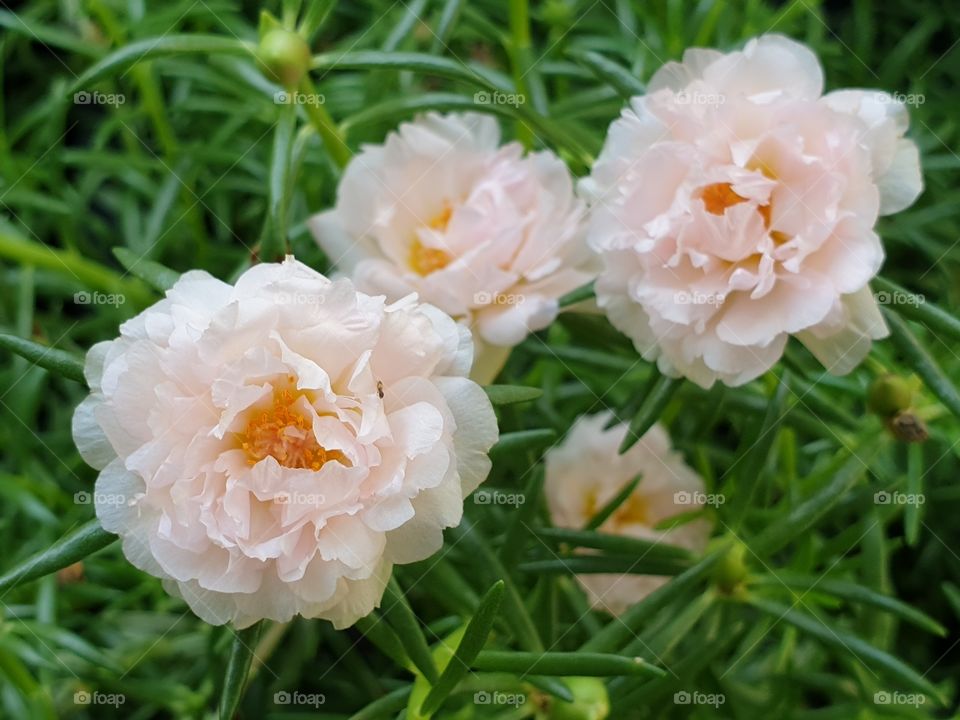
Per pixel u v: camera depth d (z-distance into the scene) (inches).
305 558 6.2
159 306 6.5
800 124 7.0
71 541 6.6
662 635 7.6
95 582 9.1
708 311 7.0
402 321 6.4
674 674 7.6
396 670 9.1
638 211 7.1
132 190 10.3
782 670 8.4
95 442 6.5
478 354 7.5
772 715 8.3
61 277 9.6
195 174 9.9
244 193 10.6
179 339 6.2
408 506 6.2
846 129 6.9
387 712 7.1
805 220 6.9
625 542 7.6
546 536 7.6
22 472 9.3
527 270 7.5
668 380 7.3
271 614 6.3
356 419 6.3
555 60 9.5
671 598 7.5
